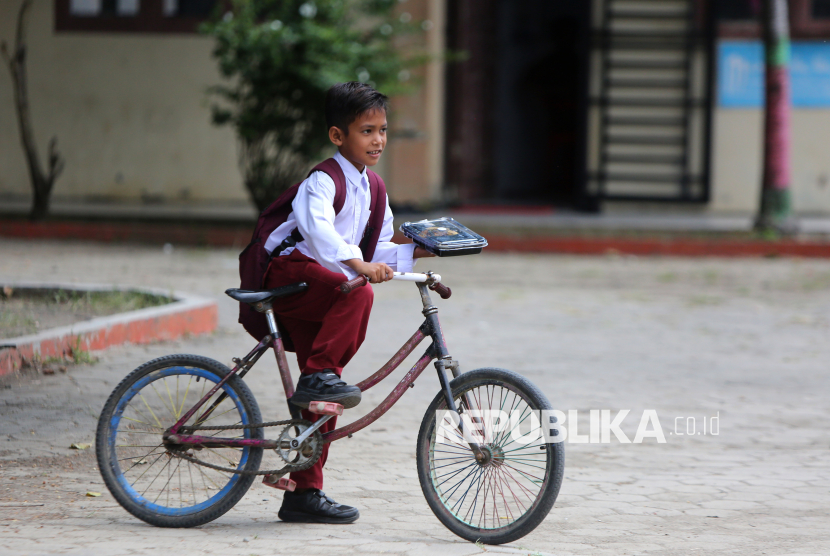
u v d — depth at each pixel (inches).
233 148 1995.6
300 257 376.8
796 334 898.7
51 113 2027.6
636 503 440.5
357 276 366.0
